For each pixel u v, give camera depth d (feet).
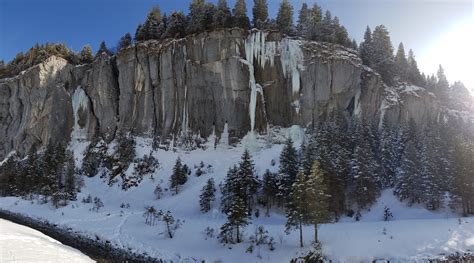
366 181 209.05
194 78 316.19
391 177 229.86
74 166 286.05
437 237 149.18
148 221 192.44
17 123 377.30
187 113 313.32
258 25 335.88
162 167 286.05
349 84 305.53
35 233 130.41
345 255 139.13
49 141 350.02
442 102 352.69
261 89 307.99
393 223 168.04
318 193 151.02
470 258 133.49
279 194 204.13
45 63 375.45
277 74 312.29
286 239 157.69
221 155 291.99
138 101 331.77
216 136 302.04
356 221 197.88
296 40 323.98
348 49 326.03
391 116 303.07
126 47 349.61
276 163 262.26
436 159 219.61
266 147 292.81
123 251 148.36
